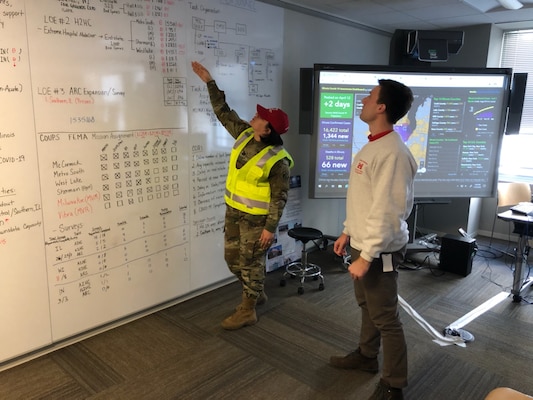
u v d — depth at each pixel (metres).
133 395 2.02
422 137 3.72
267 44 3.28
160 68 2.57
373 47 4.37
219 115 2.72
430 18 3.89
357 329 2.67
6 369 2.18
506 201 3.78
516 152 4.55
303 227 3.61
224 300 3.05
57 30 2.08
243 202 2.56
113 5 2.29
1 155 1.98
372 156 1.80
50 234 2.21
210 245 3.12
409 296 3.21
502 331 2.70
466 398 2.04
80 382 2.11
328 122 3.56
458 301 3.13
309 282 3.39
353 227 1.93
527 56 4.35
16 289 2.13
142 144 2.54
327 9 3.60
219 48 2.91
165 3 2.53
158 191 2.69
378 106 1.81
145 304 2.75
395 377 1.90
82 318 2.43
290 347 2.45
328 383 2.13
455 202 4.52
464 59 4.33
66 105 2.17
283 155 2.51
